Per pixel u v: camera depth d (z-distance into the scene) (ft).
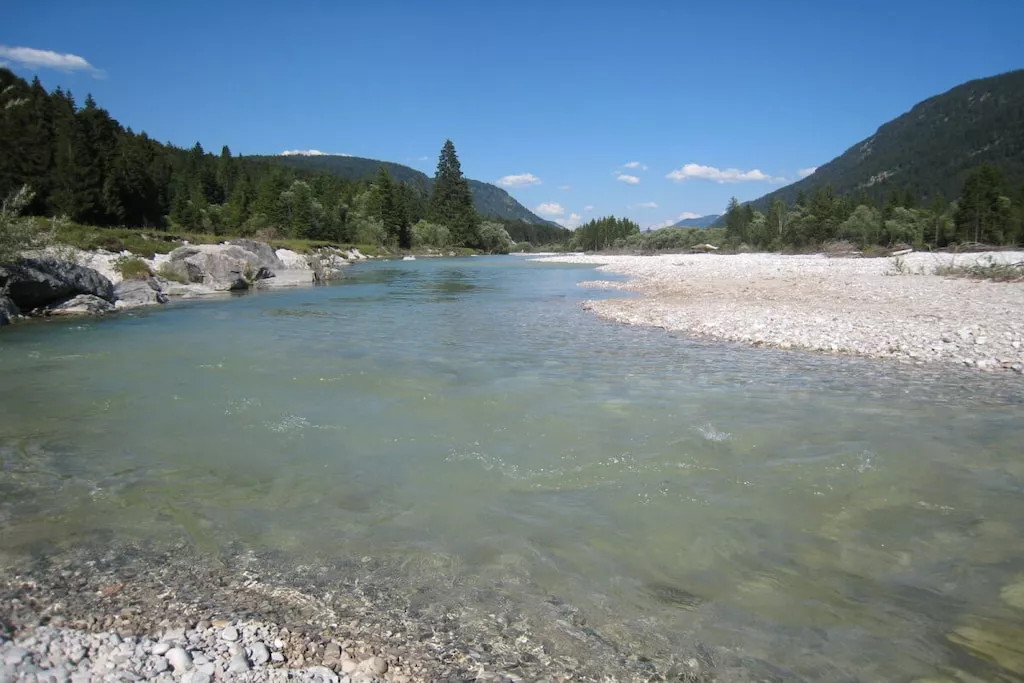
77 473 23.35
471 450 26.00
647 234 407.03
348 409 32.12
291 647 13.21
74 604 14.80
